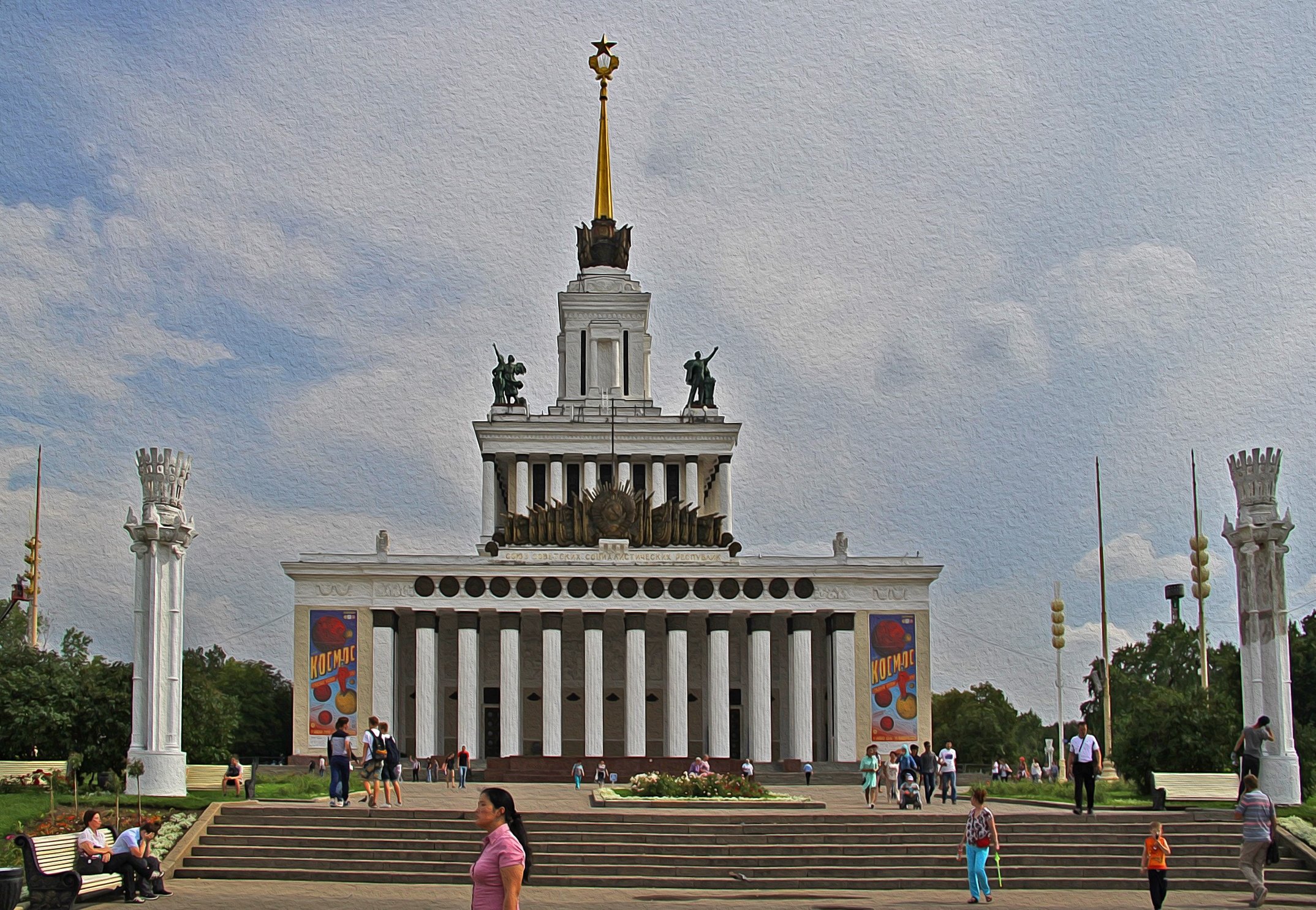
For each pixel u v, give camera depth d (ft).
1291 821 183.62
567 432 457.27
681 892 160.35
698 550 405.39
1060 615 357.61
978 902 151.02
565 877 167.43
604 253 496.64
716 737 392.88
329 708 386.73
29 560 375.45
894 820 190.29
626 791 239.09
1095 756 192.24
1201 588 319.88
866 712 395.14
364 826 181.98
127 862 143.74
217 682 537.65
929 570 398.62
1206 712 242.17
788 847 177.47
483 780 343.05
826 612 399.44
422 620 393.29
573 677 417.90
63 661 299.99
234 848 173.78
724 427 458.91
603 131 507.71
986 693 647.15
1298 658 399.65
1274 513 212.02
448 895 153.38
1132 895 162.40
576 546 405.59
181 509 219.41
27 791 204.54
